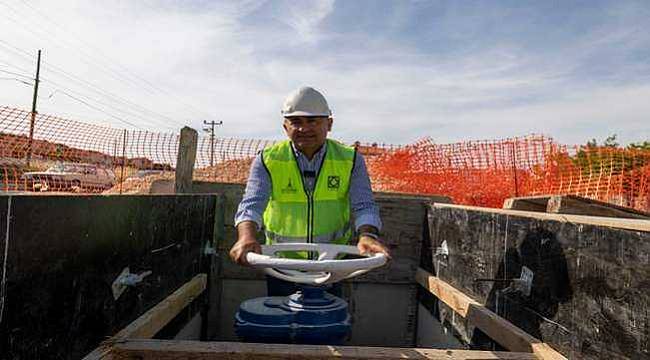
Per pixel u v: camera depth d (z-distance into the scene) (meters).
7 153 6.96
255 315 2.15
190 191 4.33
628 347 1.45
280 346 1.79
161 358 1.76
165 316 2.42
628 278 1.46
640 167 5.98
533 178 6.39
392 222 3.97
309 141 2.33
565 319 1.80
